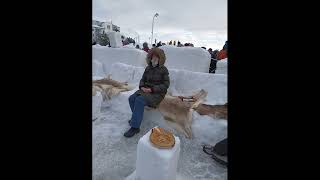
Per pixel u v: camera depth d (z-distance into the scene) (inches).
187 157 98.0
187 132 114.7
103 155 96.7
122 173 84.4
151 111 129.4
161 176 68.8
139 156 72.9
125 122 133.8
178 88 158.6
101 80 173.9
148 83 124.3
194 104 123.2
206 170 88.9
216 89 141.6
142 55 213.8
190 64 180.7
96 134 115.8
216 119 112.7
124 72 191.5
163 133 73.5
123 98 148.7
